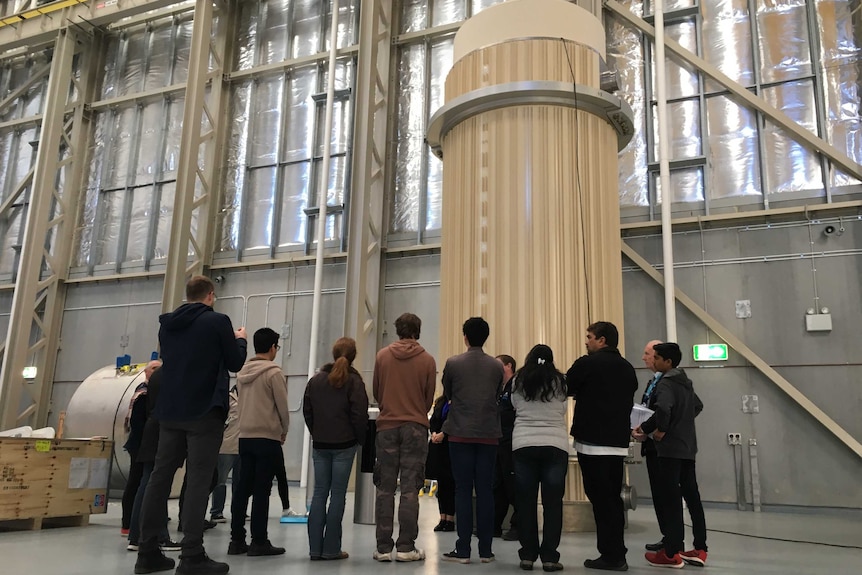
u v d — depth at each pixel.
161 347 3.77
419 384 4.23
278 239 12.09
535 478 3.95
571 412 6.09
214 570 3.55
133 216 13.39
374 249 10.94
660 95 8.95
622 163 9.86
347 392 4.23
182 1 12.91
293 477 10.85
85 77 14.19
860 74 8.88
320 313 11.38
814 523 6.80
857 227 8.40
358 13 12.33
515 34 6.93
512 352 6.25
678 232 9.27
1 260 14.08
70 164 13.80
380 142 11.35
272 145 12.52
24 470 5.70
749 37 9.55
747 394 8.49
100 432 9.22
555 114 6.67
